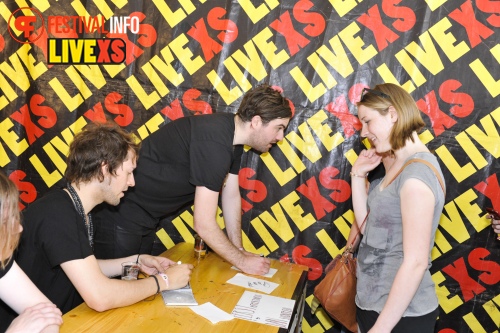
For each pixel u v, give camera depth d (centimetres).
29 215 161
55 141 279
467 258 247
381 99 174
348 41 252
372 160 216
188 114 268
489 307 247
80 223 162
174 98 269
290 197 263
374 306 172
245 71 261
